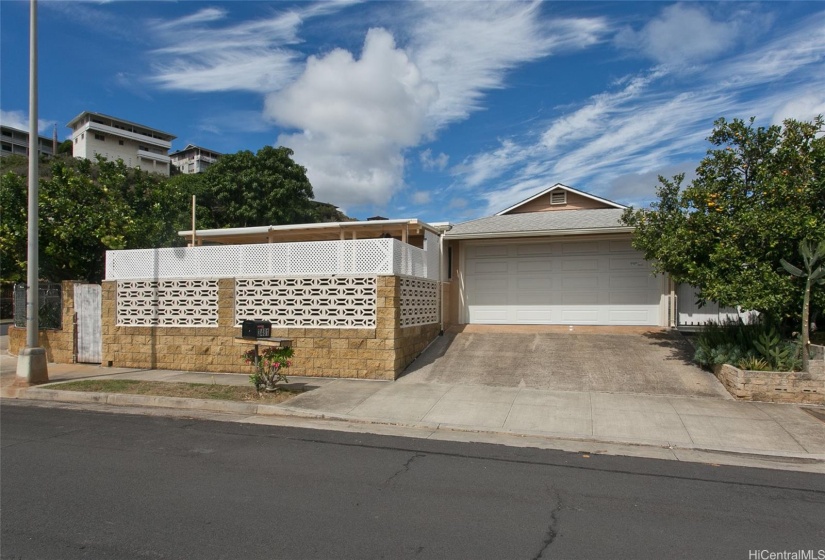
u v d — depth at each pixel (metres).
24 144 85.56
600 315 15.61
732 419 8.52
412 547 4.31
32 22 11.98
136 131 90.75
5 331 27.20
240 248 12.92
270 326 10.66
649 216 11.70
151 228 18.23
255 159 33.34
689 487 5.86
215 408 9.75
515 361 12.28
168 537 4.45
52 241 16.69
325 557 4.12
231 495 5.44
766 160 10.52
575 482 5.99
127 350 13.77
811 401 9.33
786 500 5.49
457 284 16.66
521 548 4.32
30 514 4.92
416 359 12.89
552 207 18.88
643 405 9.36
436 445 7.51
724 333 11.45
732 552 4.31
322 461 6.68
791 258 10.17
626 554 4.25
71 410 9.75
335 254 12.13
